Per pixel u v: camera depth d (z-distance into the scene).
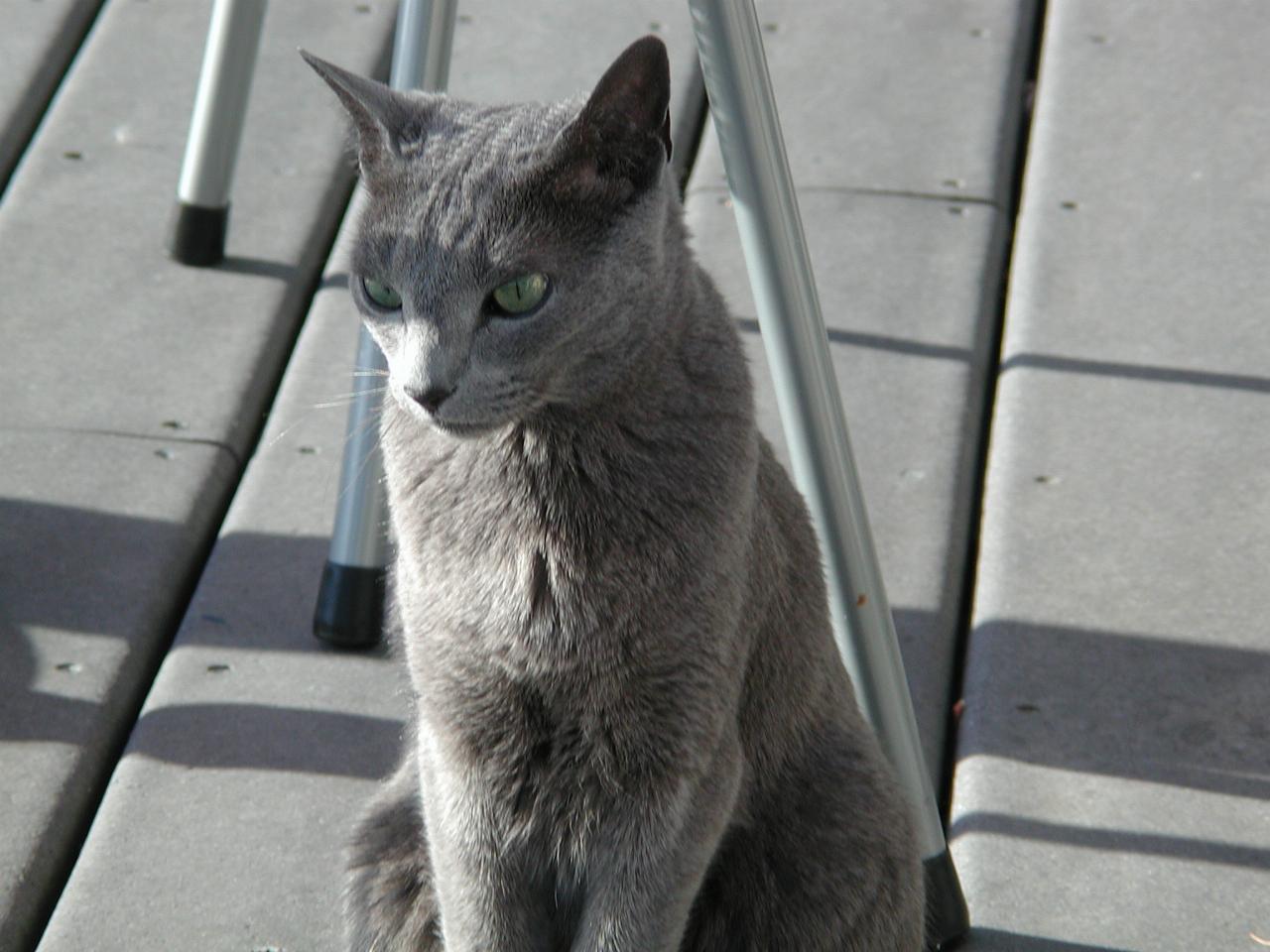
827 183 3.75
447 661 1.90
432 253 1.71
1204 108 3.98
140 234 3.57
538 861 2.04
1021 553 2.86
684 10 4.27
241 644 2.69
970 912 2.28
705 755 1.89
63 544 2.81
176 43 4.15
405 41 2.44
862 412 3.15
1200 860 2.33
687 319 1.88
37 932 2.24
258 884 2.28
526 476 1.83
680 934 1.99
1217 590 2.79
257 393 3.21
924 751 2.53
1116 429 3.12
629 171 1.75
